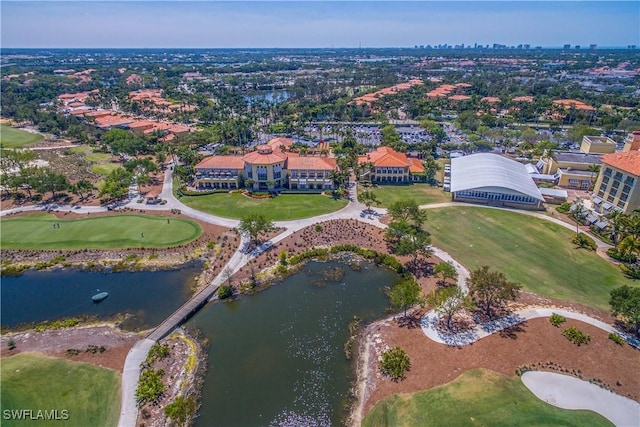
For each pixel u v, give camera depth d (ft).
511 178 414.00
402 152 558.97
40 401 177.17
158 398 182.19
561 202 400.06
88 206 400.67
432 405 175.52
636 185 325.62
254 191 439.22
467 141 652.07
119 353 210.59
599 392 181.57
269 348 216.54
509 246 318.65
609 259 296.92
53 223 360.69
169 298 262.47
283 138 636.07
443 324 229.45
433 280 275.39
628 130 651.66
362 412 176.86
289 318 242.37
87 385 187.73
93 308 252.83
